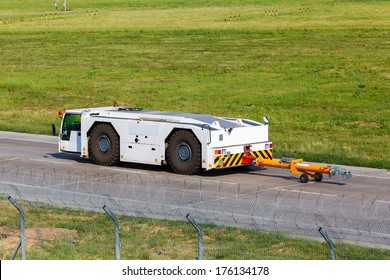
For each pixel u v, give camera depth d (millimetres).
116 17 152875
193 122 38312
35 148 47312
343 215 29578
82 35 122688
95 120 40781
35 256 23906
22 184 36062
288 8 155000
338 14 140000
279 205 31375
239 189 34688
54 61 100125
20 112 65688
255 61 94062
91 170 39625
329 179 37250
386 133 53281
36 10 176875
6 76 88625
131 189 34719
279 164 37188
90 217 29531
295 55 96500
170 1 185625
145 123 39125
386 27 117375
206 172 38938
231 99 70938
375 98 69438
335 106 66125
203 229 27250
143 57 100938
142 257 23719
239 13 150750
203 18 144875
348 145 47531
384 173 38906
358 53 95375
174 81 83000
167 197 33000
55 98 74062
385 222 28469
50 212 30312
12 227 27953
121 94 75500
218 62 94625
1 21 150625
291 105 67250
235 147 37969
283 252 24203
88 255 24094
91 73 89812
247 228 27406
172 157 38344
